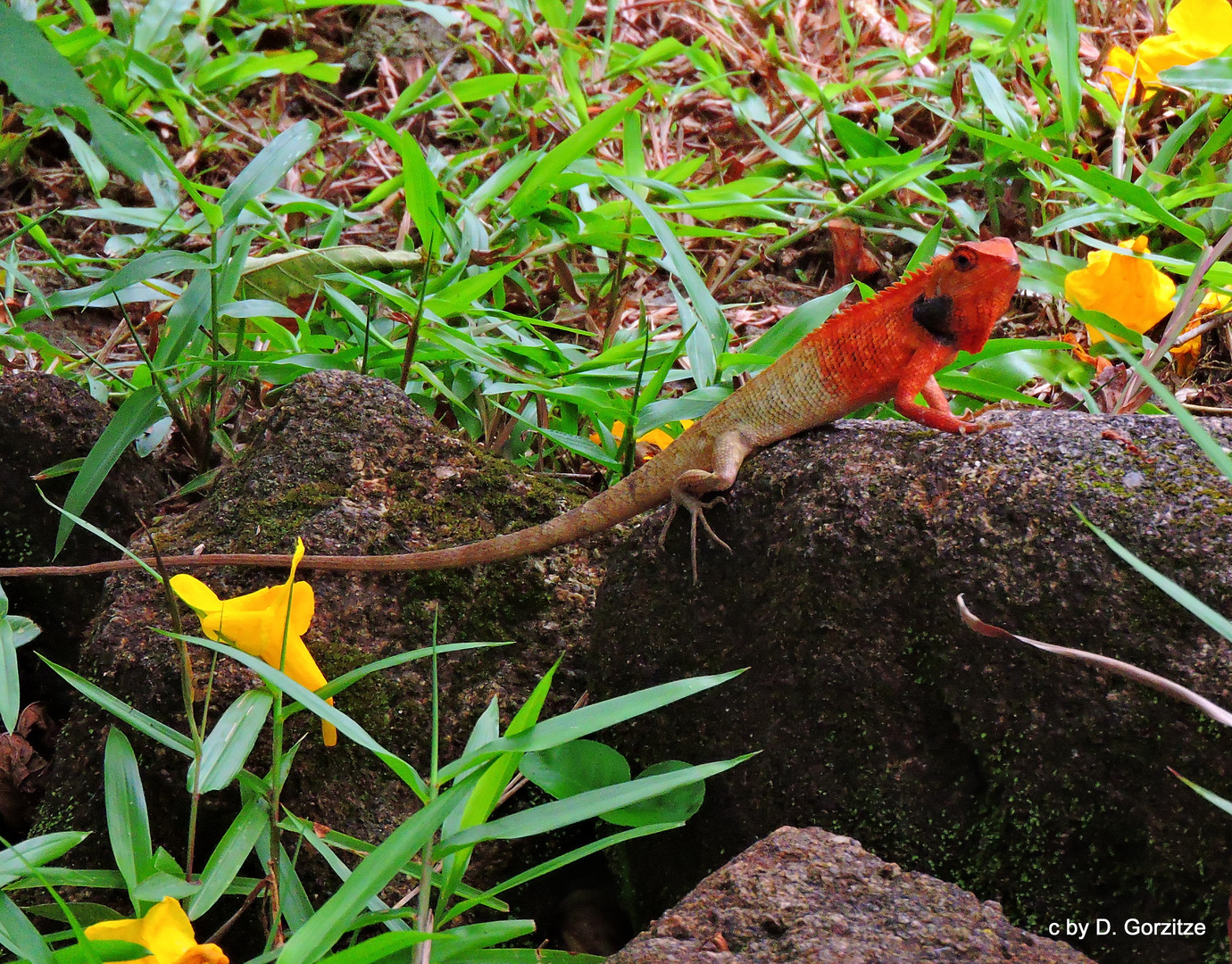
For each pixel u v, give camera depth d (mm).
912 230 4930
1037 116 5297
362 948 1844
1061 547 2287
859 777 2473
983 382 3588
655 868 2750
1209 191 4191
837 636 2486
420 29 7027
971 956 1909
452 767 2076
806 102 5980
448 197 4953
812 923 1963
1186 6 4773
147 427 3648
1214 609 2145
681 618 2785
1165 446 2391
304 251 4488
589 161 5086
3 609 2854
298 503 3236
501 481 3400
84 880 2221
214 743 2297
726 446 2883
